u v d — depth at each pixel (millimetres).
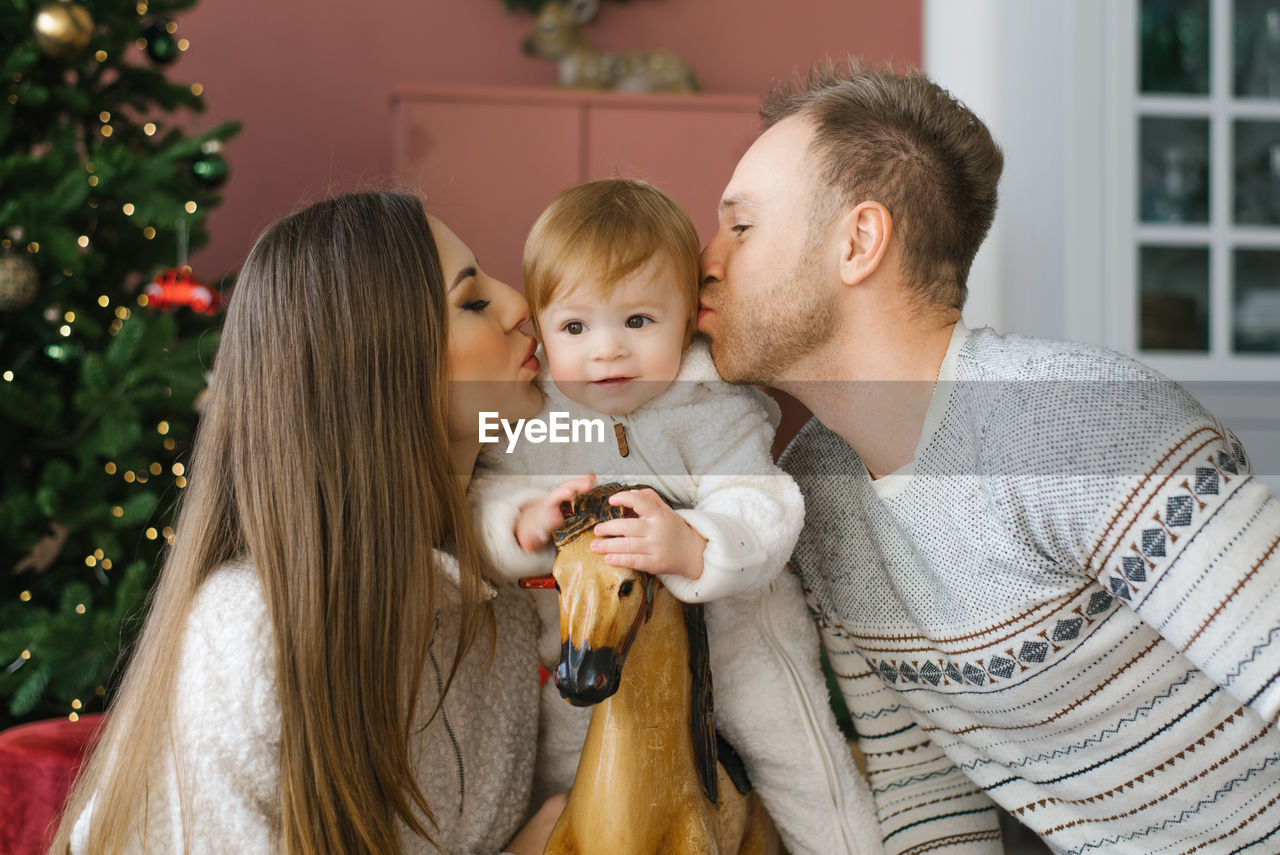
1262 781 820
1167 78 2709
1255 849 834
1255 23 2742
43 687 1861
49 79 2256
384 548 795
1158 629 773
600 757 754
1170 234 2707
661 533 727
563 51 3436
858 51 3738
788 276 890
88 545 2166
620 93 3250
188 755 741
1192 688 817
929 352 906
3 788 1109
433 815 790
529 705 904
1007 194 3045
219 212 3553
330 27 3586
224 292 2713
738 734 907
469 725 854
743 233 917
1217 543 737
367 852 755
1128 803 860
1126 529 763
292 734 744
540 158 3229
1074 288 2688
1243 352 2754
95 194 2182
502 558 808
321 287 822
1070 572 819
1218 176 2730
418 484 812
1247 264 2750
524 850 821
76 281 2127
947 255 910
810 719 913
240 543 839
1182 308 2730
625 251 830
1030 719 872
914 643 925
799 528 851
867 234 877
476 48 3625
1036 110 2848
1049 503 798
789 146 903
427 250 852
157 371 2053
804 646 951
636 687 757
